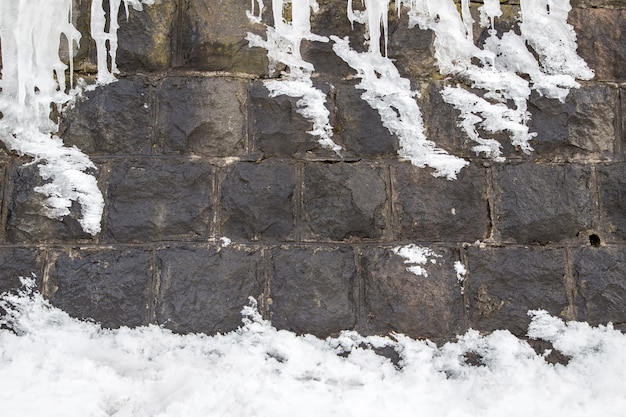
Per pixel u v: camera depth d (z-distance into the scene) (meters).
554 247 3.38
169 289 3.18
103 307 3.14
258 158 3.36
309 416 2.80
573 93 3.54
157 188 3.28
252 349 3.10
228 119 3.37
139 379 2.88
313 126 3.38
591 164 3.49
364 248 3.30
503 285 3.30
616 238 3.43
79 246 3.21
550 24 3.60
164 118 3.35
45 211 3.23
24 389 2.79
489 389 3.01
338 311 3.21
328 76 3.46
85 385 2.83
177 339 3.12
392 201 3.35
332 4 3.51
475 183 3.40
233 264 3.22
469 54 3.54
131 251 3.21
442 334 3.22
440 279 3.28
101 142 3.31
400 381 3.05
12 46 3.35
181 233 3.25
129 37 3.40
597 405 2.97
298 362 3.07
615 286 3.35
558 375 3.14
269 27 3.46
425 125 3.44
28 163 3.28
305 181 3.34
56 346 3.02
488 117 3.47
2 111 3.31
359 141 3.40
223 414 2.73
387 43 3.50
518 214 3.39
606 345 3.24
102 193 3.27
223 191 3.30
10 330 3.09
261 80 3.43
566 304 3.31
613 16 3.60
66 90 3.35
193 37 3.40
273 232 3.28
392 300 3.23
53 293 3.14
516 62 3.55
